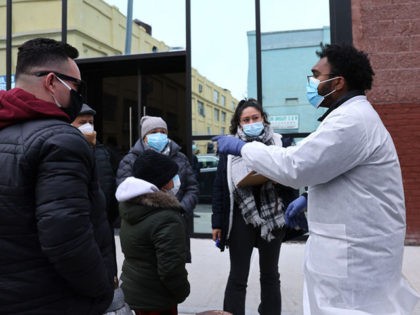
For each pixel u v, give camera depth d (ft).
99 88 26.27
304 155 6.53
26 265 5.04
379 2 19.65
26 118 5.25
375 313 6.57
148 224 8.38
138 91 25.94
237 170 10.19
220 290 14.48
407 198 19.39
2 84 24.25
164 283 8.39
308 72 20.86
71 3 23.61
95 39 23.62
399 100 19.49
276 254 10.53
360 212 6.55
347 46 7.26
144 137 12.59
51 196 4.91
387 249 6.57
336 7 20.24
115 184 11.96
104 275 5.41
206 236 21.74
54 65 5.65
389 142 6.84
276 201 10.30
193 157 22.21
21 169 4.98
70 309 5.28
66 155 5.07
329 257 6.72
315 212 7.01
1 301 4.97
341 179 6.70
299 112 20.98
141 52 23.20
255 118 10.57
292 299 13.51
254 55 21.54
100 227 5.77
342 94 7.22
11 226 4.99
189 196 12.54
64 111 5.85
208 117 22.06
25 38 24.06
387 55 19.61
